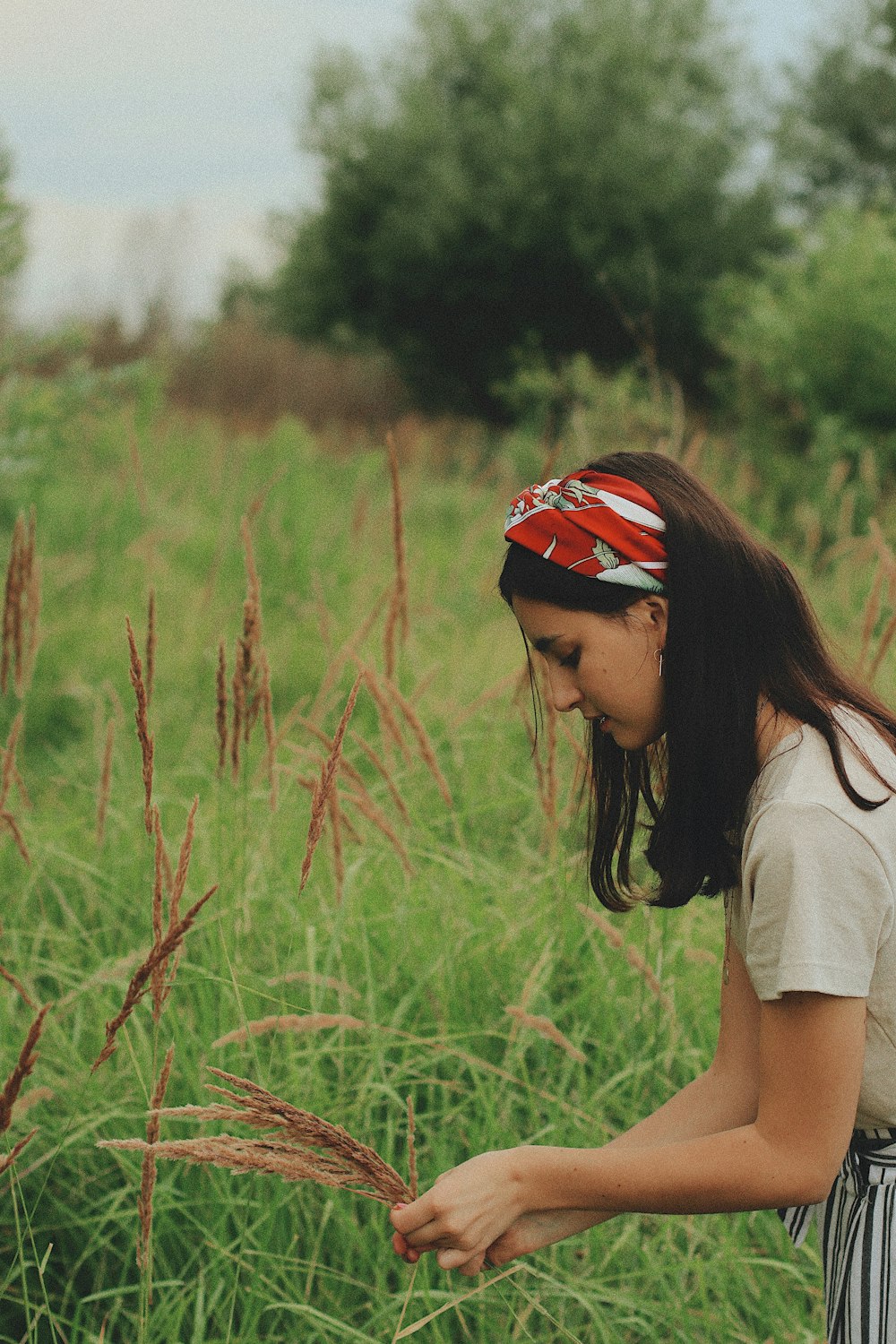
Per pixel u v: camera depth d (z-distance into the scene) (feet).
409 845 9.79
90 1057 8.20
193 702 15.51
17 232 17.28
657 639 4.53
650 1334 6.82
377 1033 7.41
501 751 12.57
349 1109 7.16
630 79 52.26
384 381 55.47
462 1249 4.54
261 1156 4.55
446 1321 6.74
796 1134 4.21
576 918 8.89
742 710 4.43
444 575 21.08
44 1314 7.09
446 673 14.93
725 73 55.67
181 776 12.43
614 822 5.64
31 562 8.85
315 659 16.66
